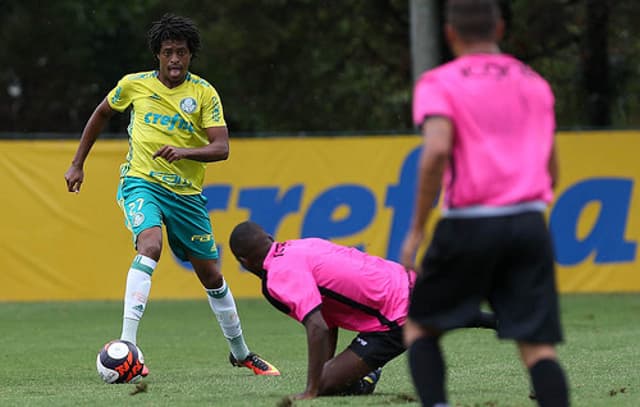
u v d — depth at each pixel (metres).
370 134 54.06
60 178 52.31
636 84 84.50
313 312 20.94
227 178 52.66
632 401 21.12
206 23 79.81
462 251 15.62
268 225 52.78
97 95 94.25
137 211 27.00
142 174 27.48
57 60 90.56
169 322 45.00
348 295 21.61
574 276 52.78
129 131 28.00
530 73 16.27
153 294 52.50
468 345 33.81
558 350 31.53
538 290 15.73
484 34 16.25
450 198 15.79
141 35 91.88
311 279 21.17
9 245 52.31
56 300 52.53
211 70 81.31
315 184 52.81
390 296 21.70
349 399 21.38
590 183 52.66
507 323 15.84
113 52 92.88
